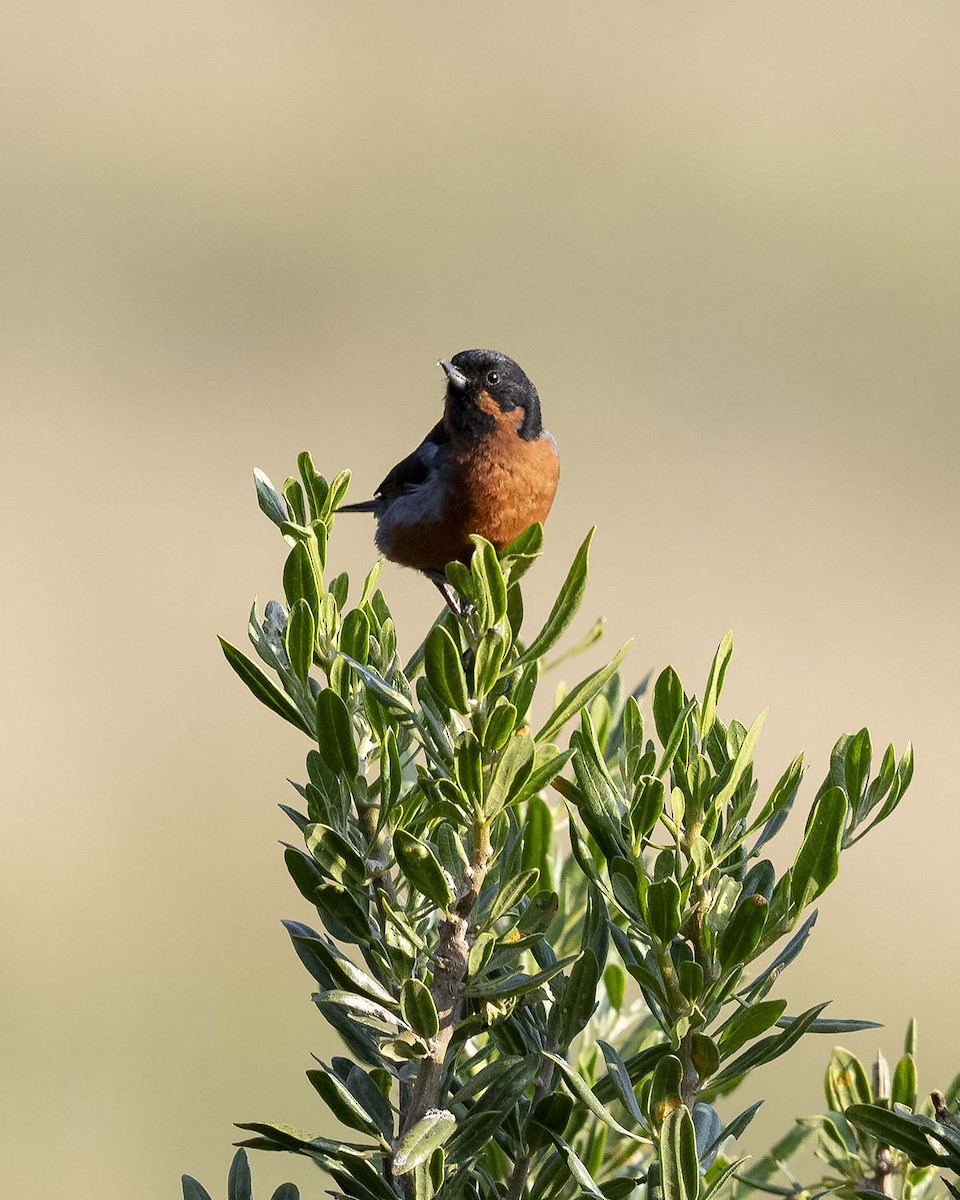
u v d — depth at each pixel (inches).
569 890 172.9
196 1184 136.4
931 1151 128.6
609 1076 132.5
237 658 150.8
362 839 151.4
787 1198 151.8
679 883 135.3
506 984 134.1
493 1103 133.1
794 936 135.9
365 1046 143.8
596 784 139.2
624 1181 134.0
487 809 135.2
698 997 132.0
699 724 145.6
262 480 174.9
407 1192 130.1
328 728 142.2
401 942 142.2
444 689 136.5
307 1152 128.0
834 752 139.7
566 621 138.5
